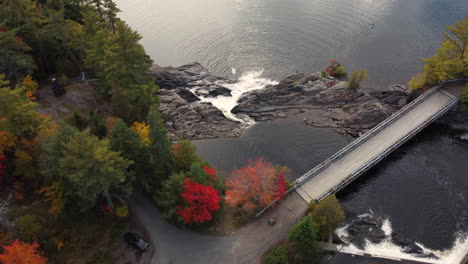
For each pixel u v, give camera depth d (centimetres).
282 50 10369
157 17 12775
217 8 13125
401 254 4766
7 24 6500
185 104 7931
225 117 7738
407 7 12081
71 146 3669
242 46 10681
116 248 4472
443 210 5456
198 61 10250
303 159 6612
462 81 7706
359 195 5731
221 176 6172
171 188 4625
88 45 6750
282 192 5034
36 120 4634
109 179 4147
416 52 9850
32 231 3988
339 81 8562
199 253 4559
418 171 6159
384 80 8894
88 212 4597
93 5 7538
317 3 12850
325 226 4603
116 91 6147
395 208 5503
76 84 6981
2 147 4375
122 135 4466
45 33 6556
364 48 10188
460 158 6412
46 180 4438
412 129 6600
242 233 4806
